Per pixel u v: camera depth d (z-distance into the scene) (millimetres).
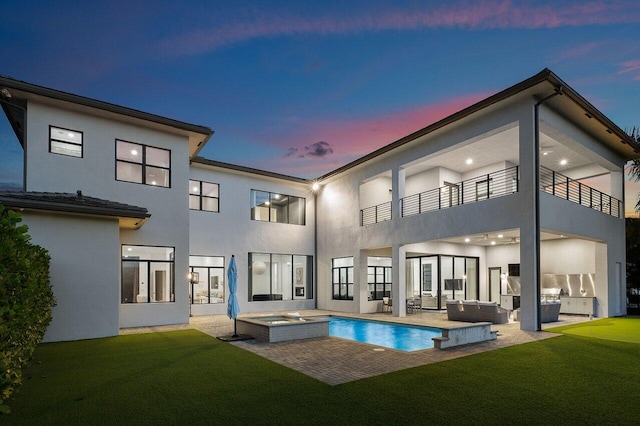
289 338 9586
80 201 10164
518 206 11125
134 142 12875
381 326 13445
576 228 12906
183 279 13336
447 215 13289
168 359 7348
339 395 5090
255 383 5668
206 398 4984
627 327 11555
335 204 18984
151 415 4398
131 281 12648
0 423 4184
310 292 19797
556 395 5109
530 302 10758
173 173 13547
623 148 15133
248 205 18016
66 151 11758
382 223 15992
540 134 12781
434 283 17750
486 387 5457
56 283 9742
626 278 17375
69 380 5867
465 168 17578
